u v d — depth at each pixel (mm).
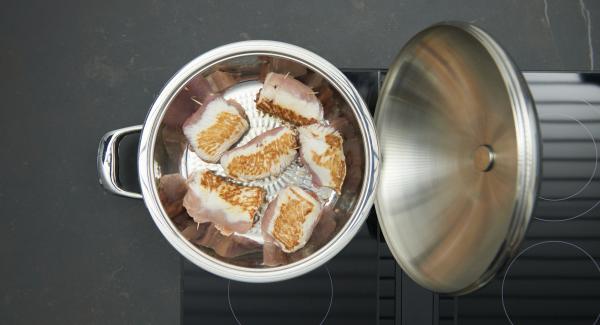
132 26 1072
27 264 1065
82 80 1069
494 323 994
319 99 980
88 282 1068
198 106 980
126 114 1072
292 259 960
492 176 805
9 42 1064
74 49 1069
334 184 968
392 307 992
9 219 1064
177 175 984
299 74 960
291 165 1005
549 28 1094
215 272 896
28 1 1065
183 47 1075
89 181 1069
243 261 947
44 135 1067
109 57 1071
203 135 967
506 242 783
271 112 992
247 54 922
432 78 878
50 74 1067
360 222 905
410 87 912
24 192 1065
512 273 1000
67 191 1067
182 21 1075
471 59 820
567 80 1018
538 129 767
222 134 969
